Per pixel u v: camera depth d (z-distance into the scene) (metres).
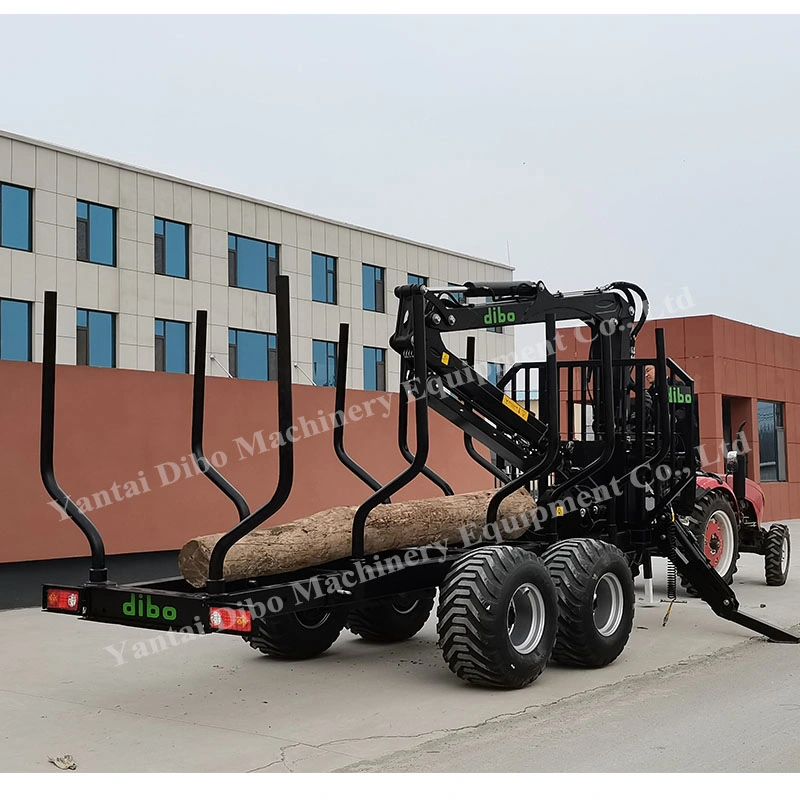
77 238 27.39
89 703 5.93
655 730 5.24
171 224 29.58
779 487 22.36
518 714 5.57
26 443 9.42
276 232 31.98
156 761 4.78
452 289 7.17
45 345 5.80
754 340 21.62
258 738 5.15
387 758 4.80
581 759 4.75
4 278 25.80
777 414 22.91
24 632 8.23
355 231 34.47
